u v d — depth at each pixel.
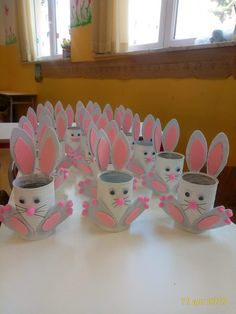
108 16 1.63
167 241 0.41
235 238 0.42
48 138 0.43
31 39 3.01
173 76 1.40
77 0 2.09
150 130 0.65
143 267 0.35
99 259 0.36
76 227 0.43
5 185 0.99
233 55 1.07
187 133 1.37
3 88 3.95
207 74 1.21
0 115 3.37
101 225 0.42
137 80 1.66
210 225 0.42
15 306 0.28
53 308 0.28
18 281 0.32
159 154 0.57
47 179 0.43
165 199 0.44
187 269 0.35
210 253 0.38
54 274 0.33
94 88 2.12
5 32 3.72
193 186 0.41
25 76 3.44
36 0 2.98
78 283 0.32
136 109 1.71
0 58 3.86
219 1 1.27
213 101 1.21
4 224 0.40
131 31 1.81
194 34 1.44
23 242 0.39
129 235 0.42
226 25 1.26
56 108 0.83
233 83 1.11
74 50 2.26
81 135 0.70
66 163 0.62
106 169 0.49
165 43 1.60
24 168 0.43
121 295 0.30
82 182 0.53
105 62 1.90
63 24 2.67
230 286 0.32
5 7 3.55
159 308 0.29
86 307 0.28
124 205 0.42
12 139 0.41
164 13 1.56
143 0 1.70
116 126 0.57
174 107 1.43
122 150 0.47
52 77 2.80
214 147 0.45
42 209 0.39
